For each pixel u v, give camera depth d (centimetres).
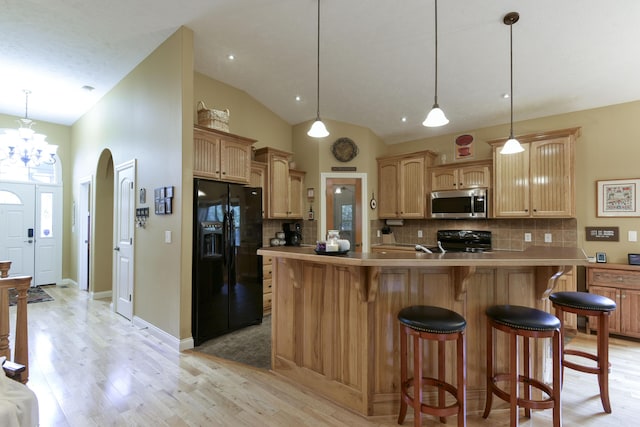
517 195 398
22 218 561
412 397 197
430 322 168
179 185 305
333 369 219
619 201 362
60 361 271
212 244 333
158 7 277
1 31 307
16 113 534
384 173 529
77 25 300
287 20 295
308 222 505
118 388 229
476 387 210
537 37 289
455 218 470
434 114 237
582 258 185
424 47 322
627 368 272
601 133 375
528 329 171
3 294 182
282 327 252
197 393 224
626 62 312
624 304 334
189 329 307
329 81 404
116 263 414
